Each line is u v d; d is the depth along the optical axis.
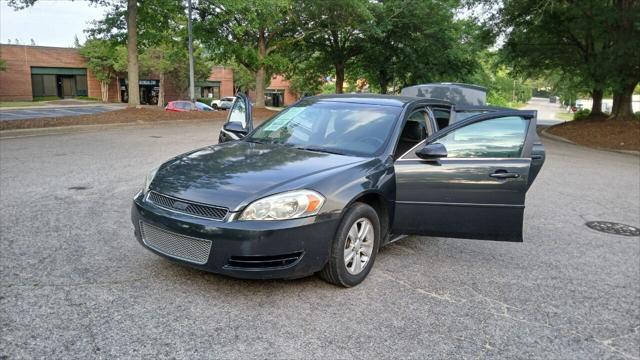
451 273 4.59
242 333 3.25
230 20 24.64
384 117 4.88
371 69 34.69
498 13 23.56
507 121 4.50
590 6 20.05
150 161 10.01
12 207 6.03
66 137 13.88
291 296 3.84
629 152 17.17
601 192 9.05
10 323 3.22
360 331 3.38
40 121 16.23
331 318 3.53
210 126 19.84
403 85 36.44
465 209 4.42
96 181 7.79
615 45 19.56
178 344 3.08
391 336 3.34
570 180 10.26
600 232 6.33
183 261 3.66
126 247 4.72
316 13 26.12
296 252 3.58
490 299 4.05
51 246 4.68
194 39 25.61
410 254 5.06
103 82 57.19
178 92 63.53
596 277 4.70
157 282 3.95
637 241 5.98
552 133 24.84
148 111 21.08
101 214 5.86
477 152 4.46
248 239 3.44
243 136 5.60
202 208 3.60
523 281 4.50
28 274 4.00
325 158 4.29
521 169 4.36
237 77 65.50
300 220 3.57
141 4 20.58
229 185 3.72
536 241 5.80
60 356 2.88
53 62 54.03
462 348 3.26
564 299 4.15
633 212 7.53
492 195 4.39
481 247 5.43
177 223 3.61
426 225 4.46
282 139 4.98
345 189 3.87
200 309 3.54
